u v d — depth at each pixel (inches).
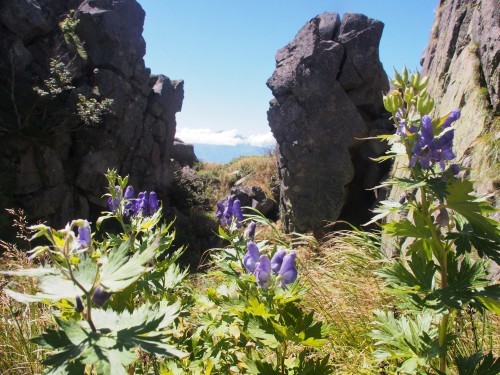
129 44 883.4
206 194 1086.4
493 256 67.1
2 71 753.0
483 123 173.2
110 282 50.4
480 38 208.4
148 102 966.4
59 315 74.6
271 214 950.4
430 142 67.1
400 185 68.5
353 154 678.5
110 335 49.1
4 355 117.7
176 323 95.2
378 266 169.5
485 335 104.7
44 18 820.0
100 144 826.2
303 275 156.6
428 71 363.3
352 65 669.9
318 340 65.7
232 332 90.1
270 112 700.7
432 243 70.7
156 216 109.9
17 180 699.4
